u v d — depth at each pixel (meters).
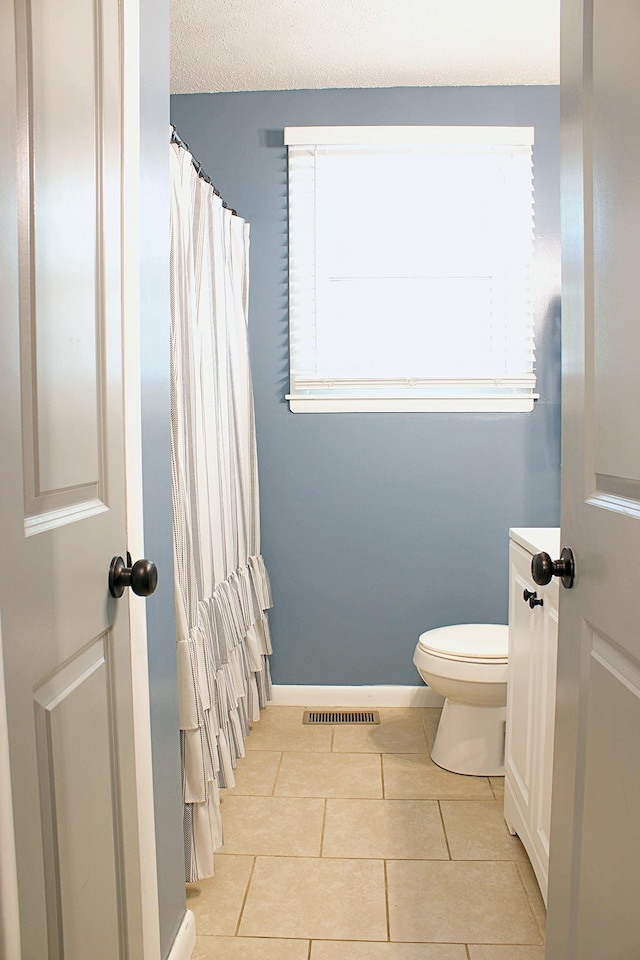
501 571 3.36
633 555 1.01
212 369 2.56
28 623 0.95
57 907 1.04
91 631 1.18
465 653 2.67
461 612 3.38
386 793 2.62
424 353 3.30
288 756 2.91
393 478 3.35
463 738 2.78
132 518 1.47
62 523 1.08
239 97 3.28
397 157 3.25
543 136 3.25
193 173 2.43
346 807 2.53
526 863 2.21
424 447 3.34
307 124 3.27
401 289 3.29
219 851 2.28
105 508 1.28
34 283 0.99
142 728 1.51
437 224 3.27
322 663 3.43
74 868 1.11
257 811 2.51
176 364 2.08
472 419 3.33
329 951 1.84
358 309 3.31
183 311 2.21
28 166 0.97
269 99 3.27
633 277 1.00
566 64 1.32
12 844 0.89
